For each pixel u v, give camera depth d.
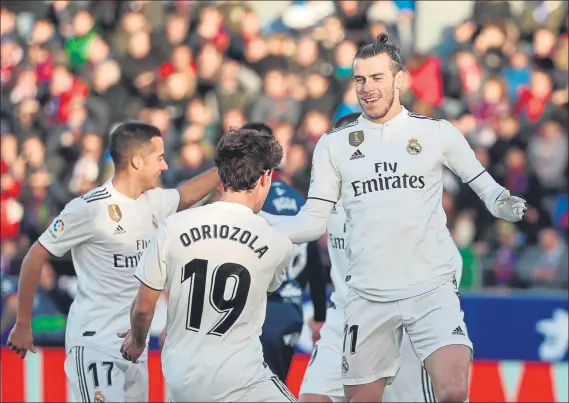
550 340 22.38
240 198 13.31
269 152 13.32
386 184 14.74
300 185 27.67
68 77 32.34
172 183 28.52
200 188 17.38
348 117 17.59
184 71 32.12
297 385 22.41
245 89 31.94
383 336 14.90
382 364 15.03
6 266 25.02
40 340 23.02
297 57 32.06
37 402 22.94
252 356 13.05
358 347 15.00
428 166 14.78
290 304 18.98
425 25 35.03
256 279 13.11
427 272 14.65
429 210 14.75
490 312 22.55
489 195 14.63
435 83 30.70
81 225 16.31
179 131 31.52
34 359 22.97
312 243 19.17
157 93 32.34
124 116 32.06
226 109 31.55
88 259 16.56
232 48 32.84
